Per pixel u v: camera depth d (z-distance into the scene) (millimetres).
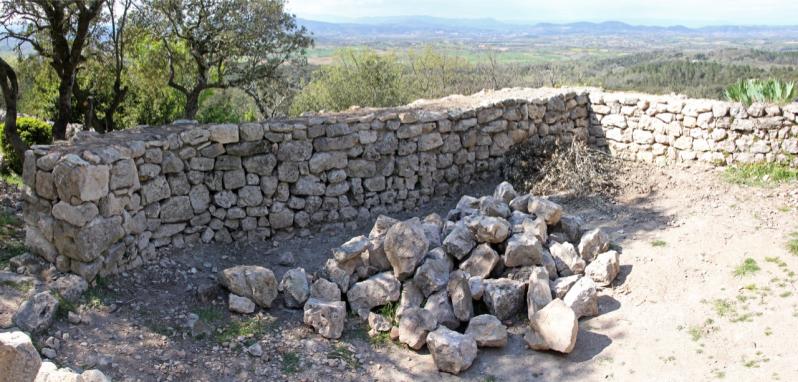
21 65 12875
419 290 6023
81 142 5957
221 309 5727
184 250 6617
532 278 5898
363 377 5031
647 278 6281
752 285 5863
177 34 15578
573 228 7078
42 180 5375
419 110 8727
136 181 5930
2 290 4953
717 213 7570
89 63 13195
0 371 2971
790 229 6910
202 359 4910
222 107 21781
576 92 10562
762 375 4625
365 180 8102
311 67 26922
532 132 9961
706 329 5336
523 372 5113
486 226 6379
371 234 6801
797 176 8430
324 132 7590
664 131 9719
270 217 7352
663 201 8227
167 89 18703
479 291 5973
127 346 4793
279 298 6141
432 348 5176
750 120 8844
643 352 5180
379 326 5723
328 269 6203
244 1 15945
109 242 5531
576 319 5332
